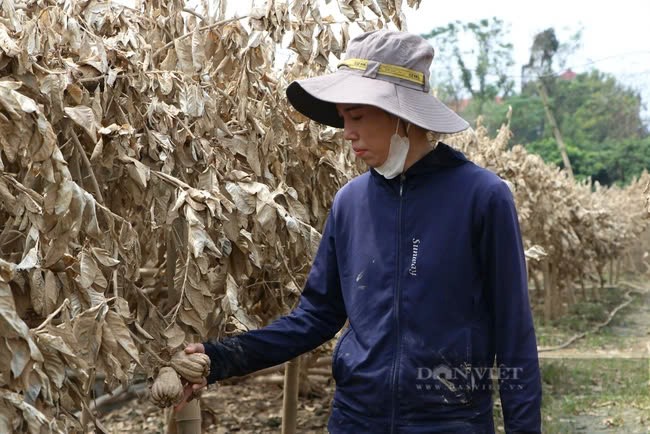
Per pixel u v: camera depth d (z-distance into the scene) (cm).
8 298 155
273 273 301
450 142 631
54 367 172
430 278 194
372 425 196
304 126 311
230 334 261
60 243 183
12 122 170
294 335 219
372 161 200
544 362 761
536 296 1142
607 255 1145
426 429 192
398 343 194
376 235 201
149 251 284
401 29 282
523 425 192
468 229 195
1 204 192
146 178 225
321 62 284
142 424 516
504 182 198
